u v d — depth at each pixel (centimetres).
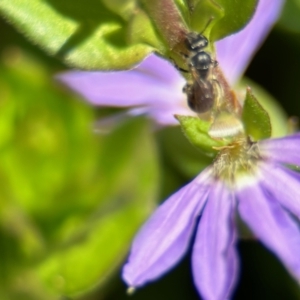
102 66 9
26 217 13
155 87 12
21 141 13
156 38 9
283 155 10
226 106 10
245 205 10
